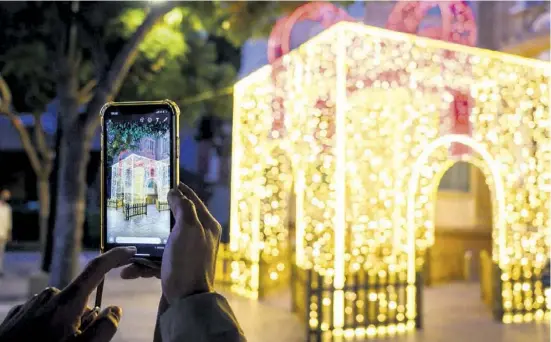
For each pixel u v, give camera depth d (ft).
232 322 4.18
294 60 32.12
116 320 4.56
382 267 33.19
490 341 26.22
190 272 4.38
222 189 74.64
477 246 45.27
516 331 28.30
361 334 27.25
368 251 33.58
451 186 45.80
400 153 35.60
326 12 35.35
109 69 28.81
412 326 28.81
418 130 35.22
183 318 4.13
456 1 36.22
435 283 43.47
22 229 75.36
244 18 35.01
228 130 73.41
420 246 39.88
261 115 37.14
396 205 34.86
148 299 34.99
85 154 27.89
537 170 33.19
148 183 6.26
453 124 38.34
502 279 30.99
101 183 6.45
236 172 37.81
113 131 6.45
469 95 37.42
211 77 49.26
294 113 32.63
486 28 44.11
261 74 35.55
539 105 32.94
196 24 36.04
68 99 28.37
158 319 4.53
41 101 46.73
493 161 33.42
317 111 30.86
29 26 33.50
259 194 37.86
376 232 33.76
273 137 36.86
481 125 33.42
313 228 32.40
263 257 37.11
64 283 26.89
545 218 33.17
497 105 33.63
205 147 76.02
